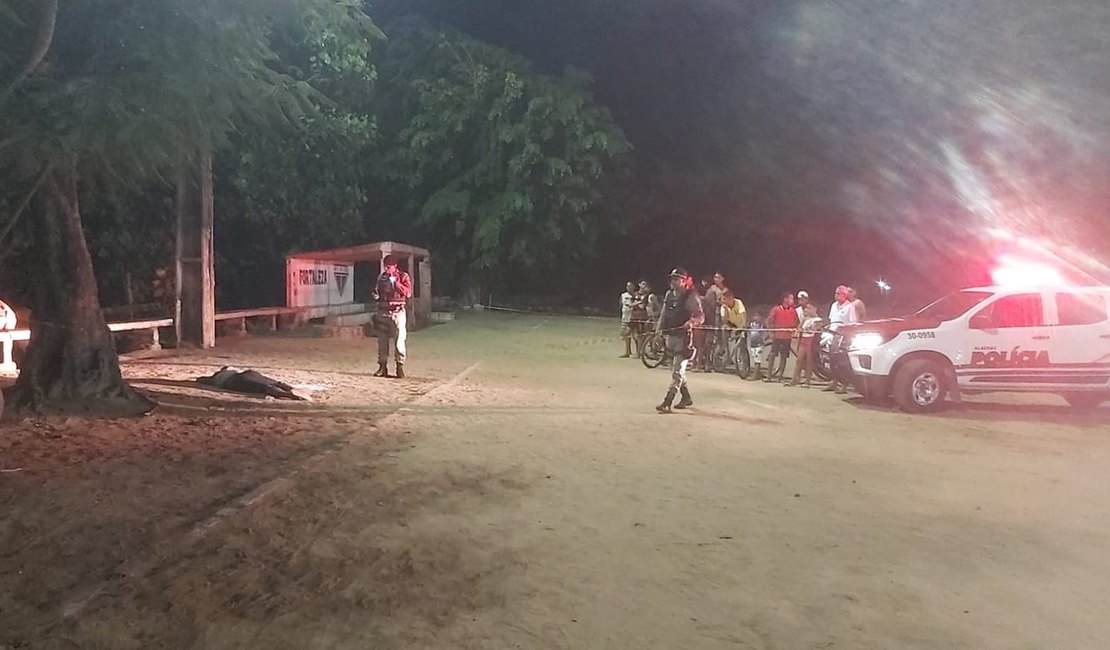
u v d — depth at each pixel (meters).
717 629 5.27
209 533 6.61
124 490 7.71
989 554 6.76
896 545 6.93
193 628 5.07
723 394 15.33
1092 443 11.53
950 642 5.16
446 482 8.44
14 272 18.39
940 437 11.78
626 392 15.12
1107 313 14.00
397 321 15.65
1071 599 5.86
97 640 4.87
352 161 30.42
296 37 17.50
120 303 24.94
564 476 8.85
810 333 16.64
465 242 38.31
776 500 8.20
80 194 12.56
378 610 5.41
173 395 12.41
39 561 6.00
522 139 35.50
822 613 5.54
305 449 9.55
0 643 4.79
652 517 7.52
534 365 18.80
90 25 10.01
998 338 13.81
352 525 7.03
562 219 37.44
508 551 6.54
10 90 9.17
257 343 21.36
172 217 23.02
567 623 5.30
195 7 9.53
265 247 30.61
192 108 9.60
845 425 12.52
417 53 36.84
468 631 5.15
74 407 11.00
